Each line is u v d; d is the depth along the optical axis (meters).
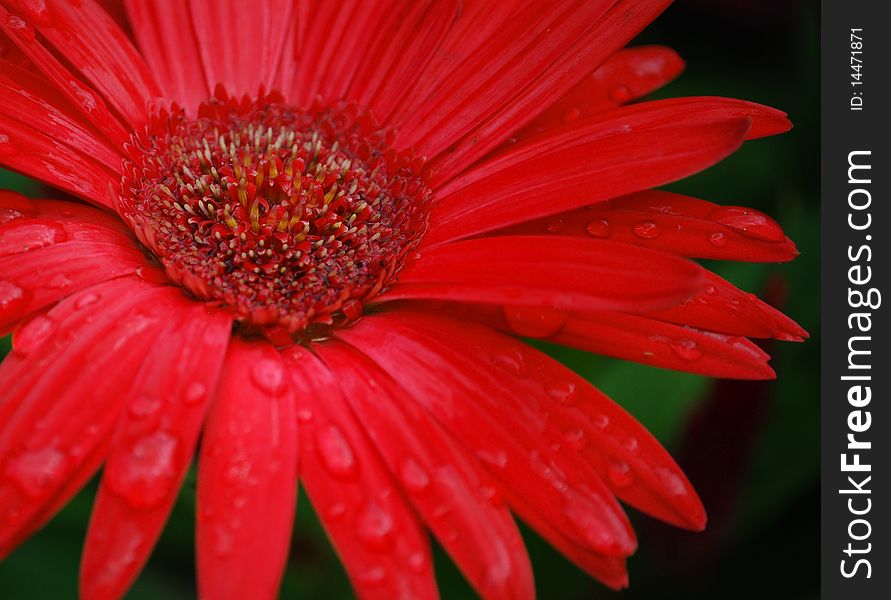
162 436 0.20
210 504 0.20
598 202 0.22
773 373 0.21
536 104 0.23
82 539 0.24
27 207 0.22
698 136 0.21
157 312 0.21
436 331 0.22
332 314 0.22
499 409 0.21
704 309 0.22
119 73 0.23
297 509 0.24
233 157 0.23
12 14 0.22
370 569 0.20
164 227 0.22
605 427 0.21
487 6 0.23
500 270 0.21
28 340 0.21
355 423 0.21
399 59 0.24
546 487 0.21
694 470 0.24
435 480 0.20
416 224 0.23
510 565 0.20
